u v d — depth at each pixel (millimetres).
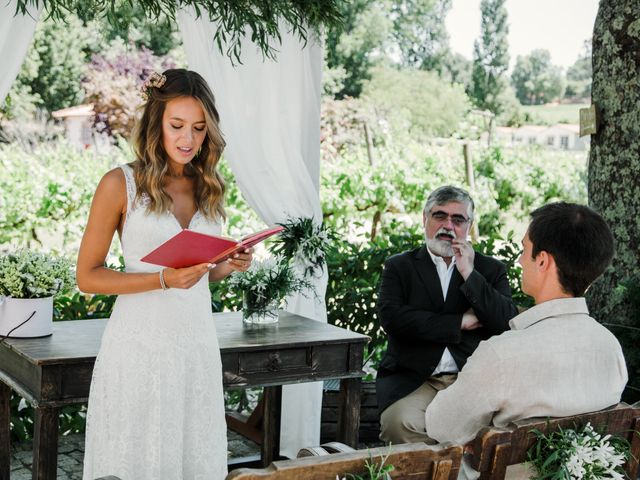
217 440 2873
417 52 31969
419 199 12273
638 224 4426
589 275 2160
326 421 4801
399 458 1769
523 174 15086
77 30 18641
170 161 2775
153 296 2713
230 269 3020
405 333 3842
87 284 2664
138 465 2707
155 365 2691
